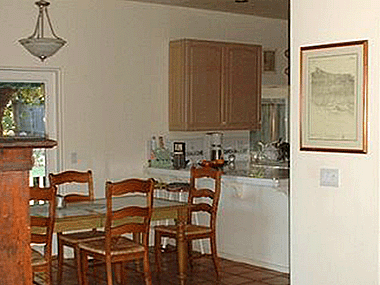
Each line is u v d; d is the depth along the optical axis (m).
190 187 5.49
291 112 4.21
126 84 6.69
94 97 6.48
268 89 7.96
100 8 6.47
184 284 5.02
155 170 6.71
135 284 5.19
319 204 4.05
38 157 6.19
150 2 6.73
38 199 4.05
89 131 6.46
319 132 4.01
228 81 7.14
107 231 4.36
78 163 6.39
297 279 4.23
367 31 3.70
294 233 4.23
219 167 6.54
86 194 6.46
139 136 6.82
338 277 3.96
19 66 5.99
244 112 7.31
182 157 6.71
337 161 3.92
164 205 4.96
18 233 1.26
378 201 3.70
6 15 5.90
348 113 3.83
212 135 7.08
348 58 3.81
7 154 1.24
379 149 3.67
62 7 6.22
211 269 5.68
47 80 6.21
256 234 5.79
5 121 5.98
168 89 7.01
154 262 6.00
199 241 6.32
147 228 4.54
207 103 6.97
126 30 6.66
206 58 6.95
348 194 3.87
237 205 5.96
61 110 6.27
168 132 7.05
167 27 6.97
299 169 4.17
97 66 6.48
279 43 8.04
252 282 5.19
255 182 5.64
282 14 7.57
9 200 1.25
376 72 3.67
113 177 6.64
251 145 7.91
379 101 3.66
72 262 6.03
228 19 7.49
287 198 5.46
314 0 4.00
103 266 5.24
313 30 4.02
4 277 1.25
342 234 3.92
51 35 6.16
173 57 6.93
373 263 3.75
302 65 4.10
